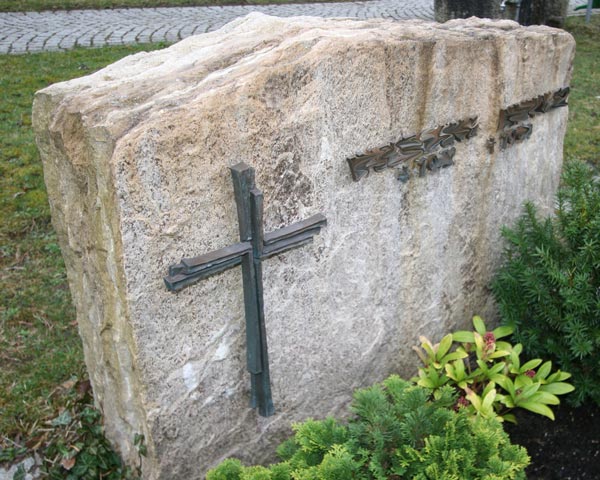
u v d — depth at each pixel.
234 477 2.43
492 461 2.34
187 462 2.65
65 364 3.58
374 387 2.70
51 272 4.36
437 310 3.54
